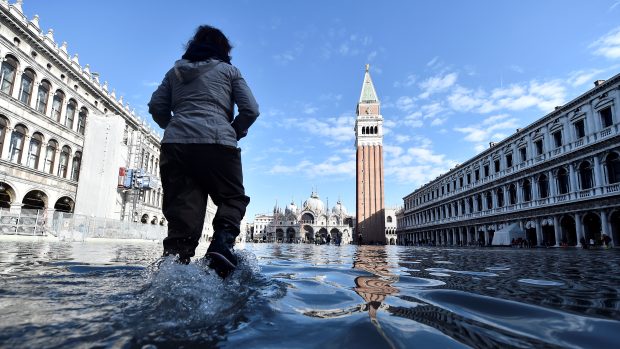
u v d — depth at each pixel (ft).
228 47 11.59
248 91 11.10
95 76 110.01
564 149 109.09
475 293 9.05
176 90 10.61
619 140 89.25
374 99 309.22
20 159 80.43
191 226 9.98
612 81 91.86
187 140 9.73
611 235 92.12
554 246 111.04
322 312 6.66
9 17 74.90
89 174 101.04
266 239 384.47
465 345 4.74
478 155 160.25
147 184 116.16
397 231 290.56
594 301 8.08
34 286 8.20
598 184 95.40
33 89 84.07
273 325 5.54
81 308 6.04
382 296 8.64
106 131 104.88
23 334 4.57
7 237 53.93
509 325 5.85
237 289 8.41
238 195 10.84
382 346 4.64
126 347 4.26
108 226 79.87
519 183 130.62
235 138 10.36
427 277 13.42
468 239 169.58
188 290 7.04
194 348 4.33
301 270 15.58
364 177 284.00
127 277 10.11
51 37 88.38
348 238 387.55
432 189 221.25
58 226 67.05
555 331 5.50
